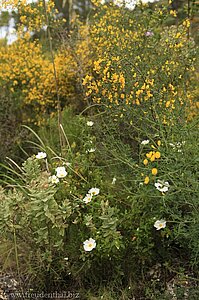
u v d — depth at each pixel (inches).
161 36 161.5
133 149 135.3
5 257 125.8
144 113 118.1
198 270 112.3
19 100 201.5
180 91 142.8
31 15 189.5
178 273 108.8
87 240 110.6
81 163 127.6
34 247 117.3
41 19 185.3
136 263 116.9
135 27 163.9
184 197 103.4
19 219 113.3
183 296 106.3
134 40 149.9
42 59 211.0
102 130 134.0
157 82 133.3
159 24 163.5
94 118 145.8
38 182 117.2
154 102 115.1
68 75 193.2
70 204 118.0
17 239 120.3
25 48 207.9
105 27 164.4
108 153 134.1
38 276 118.2
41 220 108.7
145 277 115.9
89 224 110.3
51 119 185.9
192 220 106.0
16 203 111.5
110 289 113.0
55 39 207.0
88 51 179.5
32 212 109.4
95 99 137.9
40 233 110.1
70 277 120.0
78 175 123.8
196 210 103.3
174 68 141.8
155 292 110.3
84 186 122.1
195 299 104.0
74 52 183.5
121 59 133.7
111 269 117.1
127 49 143.9
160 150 104.5
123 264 116.1
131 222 114.0
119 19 166.6
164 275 114.7
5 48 225.8
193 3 170.7
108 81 133.8
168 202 111.7
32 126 199.8
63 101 200.7
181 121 117.2
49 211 107.7
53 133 182.4
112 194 124.6
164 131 112.7
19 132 191.6
